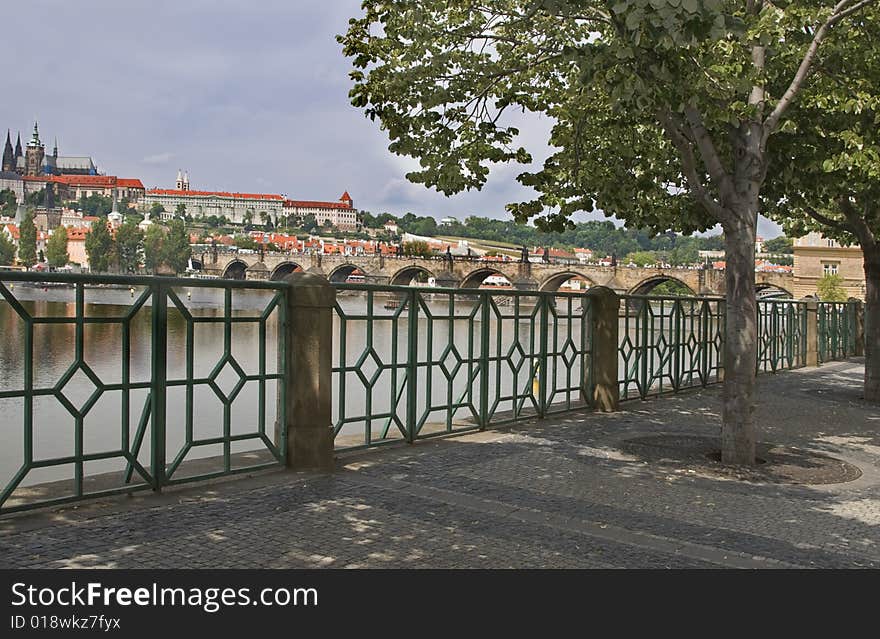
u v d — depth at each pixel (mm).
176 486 7273
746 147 9141
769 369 21281
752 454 9297
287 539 5953
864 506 7605
